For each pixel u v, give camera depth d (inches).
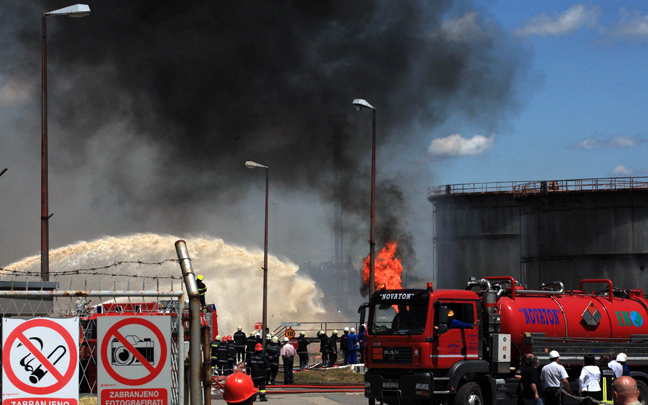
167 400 318.7
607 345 782.5
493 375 721.6
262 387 831.7
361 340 730.2
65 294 305.3
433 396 668.7
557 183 2394.2
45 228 857.5
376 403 818.2
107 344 317.1
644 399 788.6
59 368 312.8
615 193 2294.5
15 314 426.6
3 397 308.5
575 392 769.6
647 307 814.5
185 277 323.6
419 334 659.4
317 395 924.6
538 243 2405.3
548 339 751.1
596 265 2300.7
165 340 320.2
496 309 729.6
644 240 2274.9
